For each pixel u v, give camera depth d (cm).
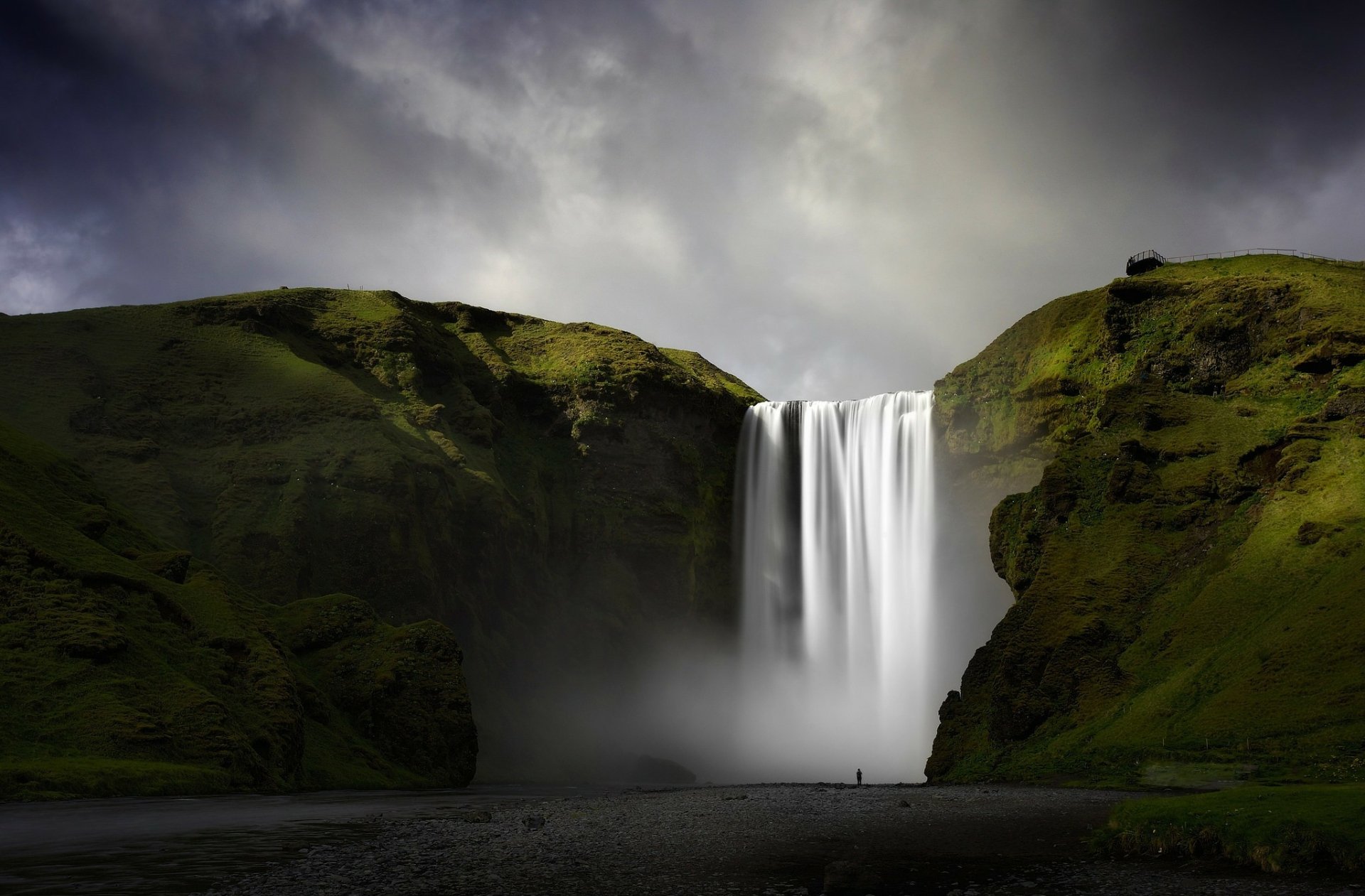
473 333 14762
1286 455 6688
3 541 5747
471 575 10825
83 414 10281
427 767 7506
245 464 10206
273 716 6200
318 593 9406
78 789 4509
